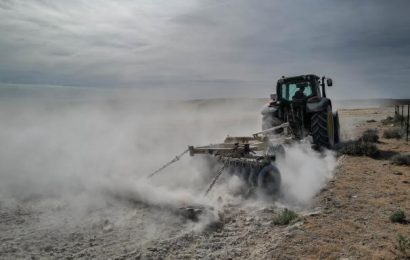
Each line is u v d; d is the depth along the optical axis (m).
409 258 3.31
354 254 3.43
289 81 9.80
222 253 3.60
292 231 4.02
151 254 3.56
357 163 7.71
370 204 4.95
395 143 10.59
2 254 3.57
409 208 4.73
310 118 9.72
